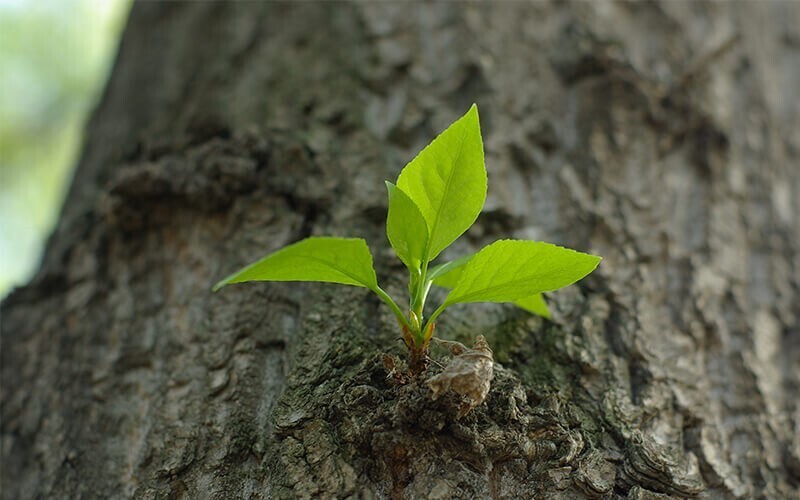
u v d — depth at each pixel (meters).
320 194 0.42
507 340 0.37
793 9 0.54
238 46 0.51
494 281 0.32
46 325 0.41
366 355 0.36
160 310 0.40
